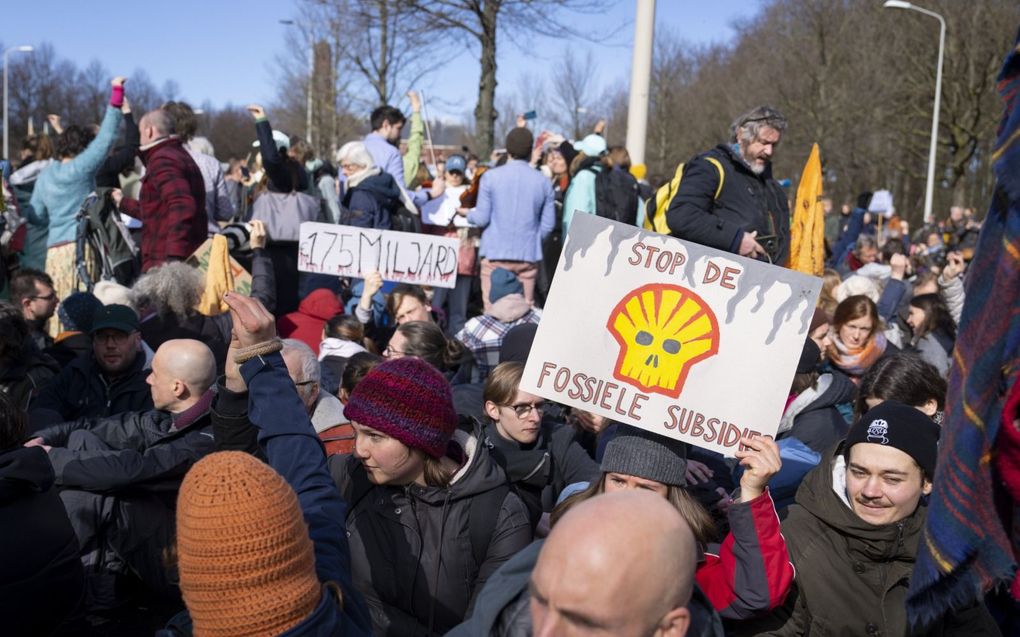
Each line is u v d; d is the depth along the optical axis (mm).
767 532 2750
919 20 34938
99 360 4973
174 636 2078
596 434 4863
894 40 35344
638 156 9695
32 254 7902
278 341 2531
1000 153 1822
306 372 4023
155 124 6773
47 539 3213
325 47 21344
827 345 5418
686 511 2936
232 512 1764
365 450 2994
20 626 3154
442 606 3047
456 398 4844
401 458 2975
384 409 2938
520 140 8234
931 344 6285
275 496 1817
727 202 5102
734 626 2850
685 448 3051
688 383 2969
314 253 6922
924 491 2910
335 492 2375
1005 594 3221
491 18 15016
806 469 3840
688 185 5086
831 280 7074
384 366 3037
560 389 3018
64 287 7375
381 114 9148
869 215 20422
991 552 1905
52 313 6328
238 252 7371
